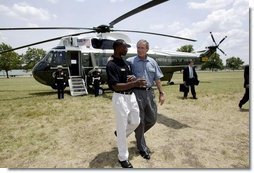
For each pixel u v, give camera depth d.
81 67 12.88
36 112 7.76
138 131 3.69
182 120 6.26
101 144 4.47
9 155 4.05
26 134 5.28
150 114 3.74
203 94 11.68
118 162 3.62
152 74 3.70
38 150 4.26
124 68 3.30
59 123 6.23
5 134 5.31
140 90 3.58
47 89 17.84
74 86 12.16
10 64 61.47
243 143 4.38
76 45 12.75
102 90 12.43
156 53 16.31
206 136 4.83
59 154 4.05
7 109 8.55
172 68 17.58
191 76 10.03
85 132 5.32
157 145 4.31
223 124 5.80
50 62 12.66
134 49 14.19
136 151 4.01
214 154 3.88
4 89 18.02
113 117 6.82
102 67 13.38
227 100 9.63
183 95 11.44
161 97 3.82
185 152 3.96
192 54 18.84
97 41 13.62
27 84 26.05
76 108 8.34
